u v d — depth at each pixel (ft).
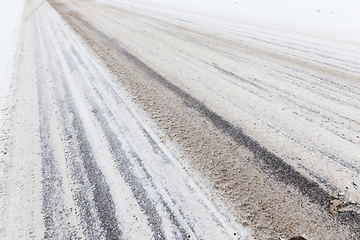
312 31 28.89
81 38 23.00
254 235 6.26
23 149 9.21
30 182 7.82
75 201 7.18
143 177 8.04
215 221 6.63
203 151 9.20
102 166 8.48
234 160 8.76
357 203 7.01
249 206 7.02
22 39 22.70
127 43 22.03
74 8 40.81
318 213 6.77
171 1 56.08
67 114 11.35
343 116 11.46
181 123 10.87
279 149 9.30
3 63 17.11
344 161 8.66
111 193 7.45
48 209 6.95
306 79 15.46
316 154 9.02
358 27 31.55
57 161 8.68
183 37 24.58
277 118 11.29
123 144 9.53
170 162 8.67
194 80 15.03
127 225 6.51
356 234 6.20
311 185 7.66
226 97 13.10
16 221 6.61
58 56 18.40
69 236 6.22
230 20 35.12
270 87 14.30
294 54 20.24
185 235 6.28
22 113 11.39
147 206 7.05
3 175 8.08
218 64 17.66
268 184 7.74
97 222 6.59
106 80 14.70
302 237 6.16
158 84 14.42
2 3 46.85
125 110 11.75
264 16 39.81
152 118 11.19
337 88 14.26
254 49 21.38
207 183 7.82
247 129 10.50
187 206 7.06
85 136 9.95
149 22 31.42
